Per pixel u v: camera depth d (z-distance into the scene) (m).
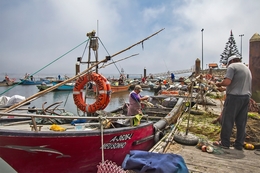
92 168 4.08
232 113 4.34
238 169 3.62
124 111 8.00
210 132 5.68
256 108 7.05
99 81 5.91
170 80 30.14
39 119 5.17
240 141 4.42
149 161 3.38
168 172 3.07
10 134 3.24
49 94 25.22
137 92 5.95
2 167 2.81
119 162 4.50
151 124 5.38
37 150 3.45
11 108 4.56
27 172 3.59
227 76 4.21
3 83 39.22
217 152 4.27
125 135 4.41
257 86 7.32
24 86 37.34
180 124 6.56
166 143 4.78
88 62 6.50
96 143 3.92
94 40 6.35
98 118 3.97
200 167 3.68
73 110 14.98
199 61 19.52
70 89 27.42
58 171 3.77
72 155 3.75
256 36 7.25
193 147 4.64
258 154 4.21
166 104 9.73
